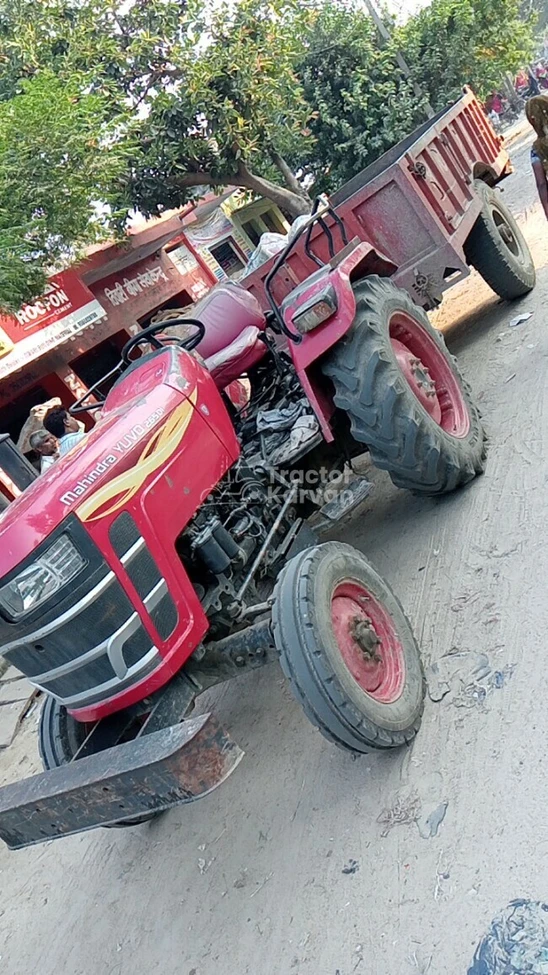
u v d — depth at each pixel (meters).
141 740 2.51
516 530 3.64
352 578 3.10
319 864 2.80
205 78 12.26
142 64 12.52
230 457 3.44
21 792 2.71
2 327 10.92
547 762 2.49
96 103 9.30
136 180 12.98
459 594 3.50
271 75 13.20
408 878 2.48
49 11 11.78
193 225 18.27
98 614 2.71
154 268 15.67
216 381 3.96
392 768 2.93
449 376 4.43
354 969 2.35
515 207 9.75
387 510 4.74
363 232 5.21
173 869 3.44
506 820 2.41
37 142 8.54
